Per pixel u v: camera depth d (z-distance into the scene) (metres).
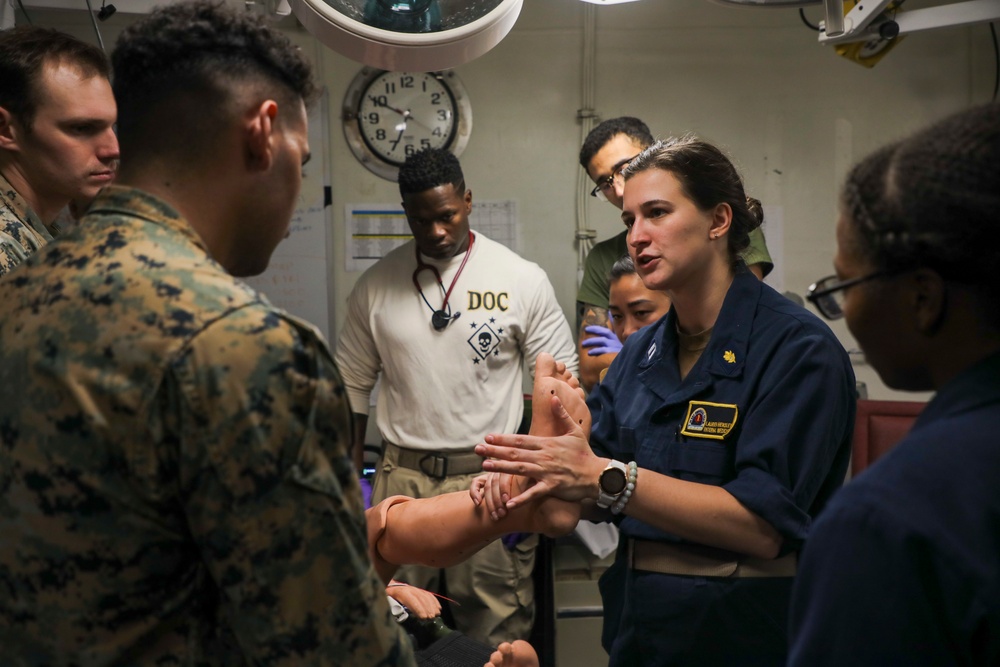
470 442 2.49
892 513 0.65
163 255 0.74
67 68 1.53
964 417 0.67
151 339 0.70
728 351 1.37
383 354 2.58
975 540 0.62
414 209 2.47
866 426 2.43
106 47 3.20
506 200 3.39
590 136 2.51
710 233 1.39
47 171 1.55
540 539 2.66
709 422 1.35
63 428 0.70
